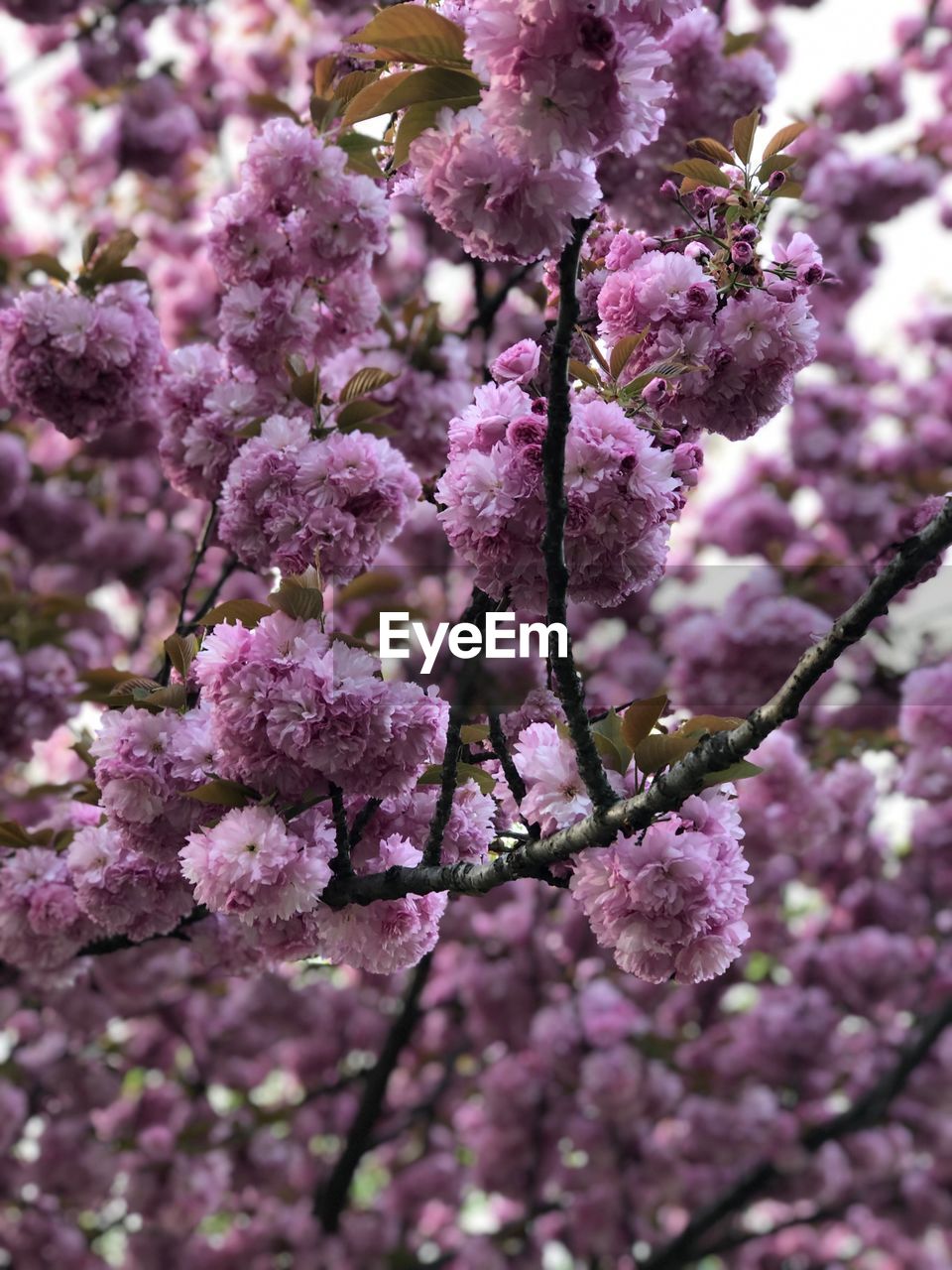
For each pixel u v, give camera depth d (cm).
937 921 734
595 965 717
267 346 306
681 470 211
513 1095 686
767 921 700
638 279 221
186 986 600
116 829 244
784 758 471
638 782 205
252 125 771
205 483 324
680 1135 700
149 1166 647
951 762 469
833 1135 686
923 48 760
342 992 775
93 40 684
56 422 345
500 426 204
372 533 272
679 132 414
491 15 167
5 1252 645
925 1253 841
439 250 577
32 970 320
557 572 186
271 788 215
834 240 648
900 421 792
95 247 351
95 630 642
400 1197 753
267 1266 675
